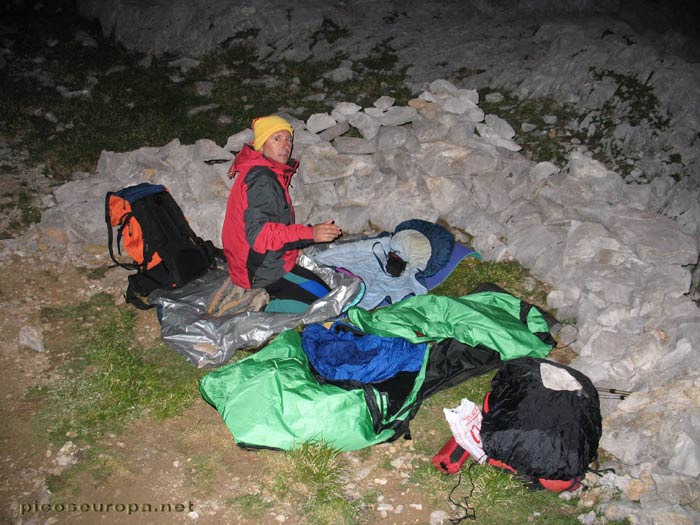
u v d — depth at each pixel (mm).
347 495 3229
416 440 3527
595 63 6402
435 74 7148
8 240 4898
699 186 5293
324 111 6602
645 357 3648
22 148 6027
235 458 3396
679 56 6867
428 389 3711
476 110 5414
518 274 4590
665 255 4250
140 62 7809
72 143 6082
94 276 4691
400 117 5363
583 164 4906
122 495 3211
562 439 3109
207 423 3592
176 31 8086
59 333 4203
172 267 4371
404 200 5039
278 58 7816
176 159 5180
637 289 4027
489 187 5008
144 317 4348
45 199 5328
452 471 3303
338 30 8281
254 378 3496
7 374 3871
